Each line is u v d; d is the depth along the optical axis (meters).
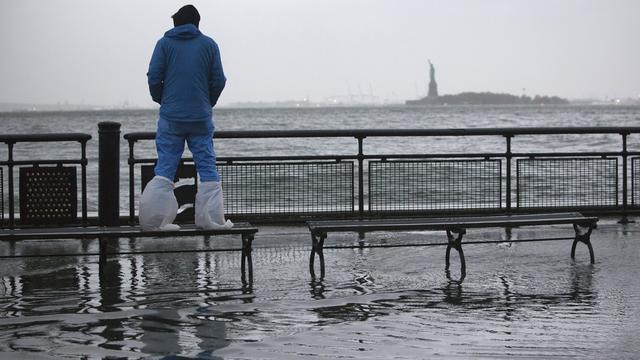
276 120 158.62
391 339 5.71
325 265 8.45
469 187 10.98
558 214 8.57
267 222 10.66
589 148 44.31
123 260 8.78
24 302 6.85
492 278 7.74
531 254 9.01
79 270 8.24
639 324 6.05
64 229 7.82
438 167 10.91
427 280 7.68
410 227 7.83
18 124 150.88
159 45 7.72
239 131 10.19
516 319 6.22
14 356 5.34
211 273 8.05
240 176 10.59
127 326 6.07
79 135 10.10
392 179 10.82
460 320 6.21
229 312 6.48
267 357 5.30
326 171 10.72
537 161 11.12
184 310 6.55
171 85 7.71
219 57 7.83
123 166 31.64
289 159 10.64
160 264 8.54
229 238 10.25
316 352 5.41
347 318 6.29
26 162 10.02
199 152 7.78
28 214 10.05
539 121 132.25
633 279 7.61
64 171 10.12
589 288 7.26
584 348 5.46
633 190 11.53
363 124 126.19
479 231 10.73
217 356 5.33
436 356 5.30
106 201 10.24
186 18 7.84
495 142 52.97
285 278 7.80
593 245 9.52
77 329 6.00
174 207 7.73
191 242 9.96
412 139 59.75
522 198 11.24
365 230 7.79
